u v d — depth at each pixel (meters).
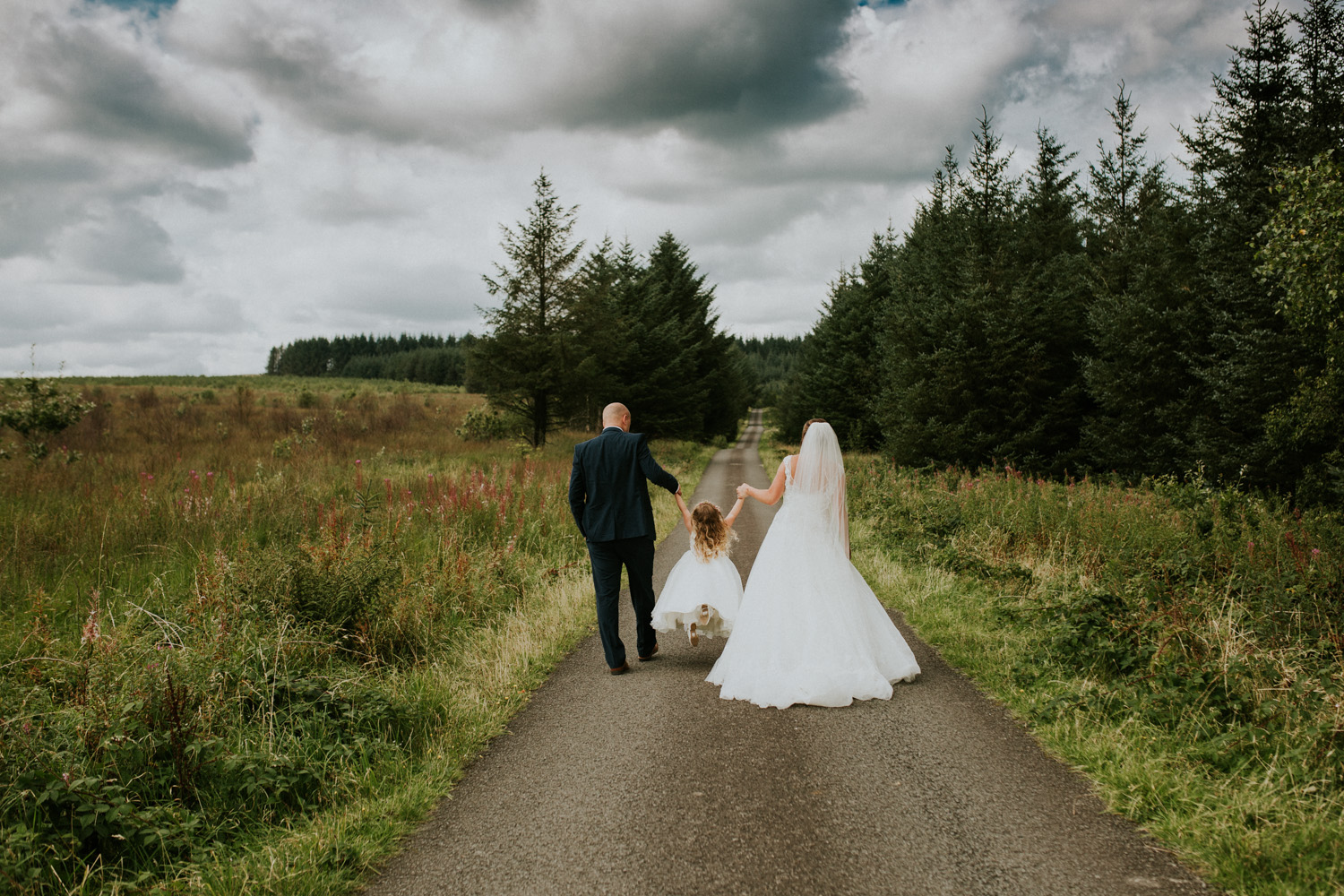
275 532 7.56
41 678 3.79
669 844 2.73
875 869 2.53
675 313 40.53
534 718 4.12
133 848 2.64
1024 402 20.31
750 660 4.41
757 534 11.59
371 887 2.52
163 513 8.18
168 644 4.08
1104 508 8.66
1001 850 2.64
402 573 5.98
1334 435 11.20
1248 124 15.04
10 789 2.64
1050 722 3.81
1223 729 3.44
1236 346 14.21
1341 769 2.90
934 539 9.10
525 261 26.34
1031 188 27.33
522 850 2.72
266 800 3.08
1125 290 19.11
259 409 30.73
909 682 4.59
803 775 3.30
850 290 35.41
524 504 10.36
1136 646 4.36
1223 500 8.67
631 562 5.02
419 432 27.50
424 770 3.41
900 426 21.81
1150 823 2.78
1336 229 7.20
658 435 36.81
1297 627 4.52
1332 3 14.19
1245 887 2.35
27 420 15.07
